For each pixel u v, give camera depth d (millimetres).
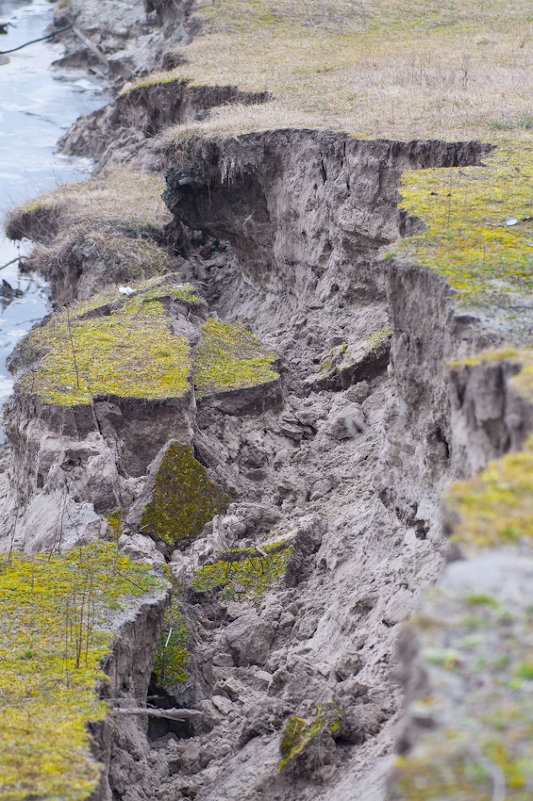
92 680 7277
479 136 16031
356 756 7820
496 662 4148
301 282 19000
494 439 6469
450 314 8258
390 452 10133
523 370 6184
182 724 9414
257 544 12289
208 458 13469
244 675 10352
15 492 14016
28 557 9477
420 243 10133
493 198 11992
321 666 9320
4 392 19422
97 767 6102
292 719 8250
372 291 17172
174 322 16438
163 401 13117
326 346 17016
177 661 9703
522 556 4641
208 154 19969
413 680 4273
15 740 6363
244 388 14656
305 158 18359
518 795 3602
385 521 10492
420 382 9453
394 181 16328
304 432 14789
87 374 13859
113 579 9016
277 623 10930
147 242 22094
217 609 11258
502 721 3900
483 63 22906
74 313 17375
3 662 7480
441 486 9047
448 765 3775
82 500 11648
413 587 9148
